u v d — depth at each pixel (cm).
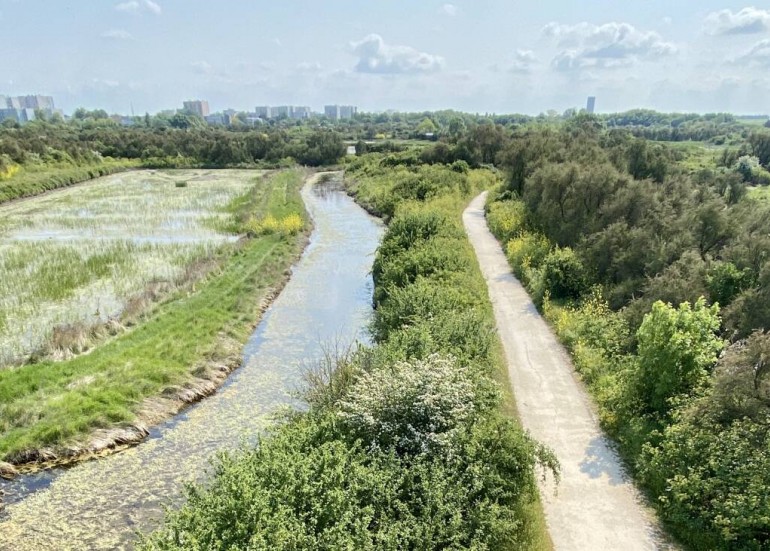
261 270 2841
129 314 2159
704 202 2570
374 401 1099
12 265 2903
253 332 2189
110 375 1662
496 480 980
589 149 4247
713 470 1007
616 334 1739
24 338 1984
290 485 896
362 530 838
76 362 1733
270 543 788
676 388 1273
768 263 1560
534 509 1027
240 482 868
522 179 4494
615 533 993
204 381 1736
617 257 2217
